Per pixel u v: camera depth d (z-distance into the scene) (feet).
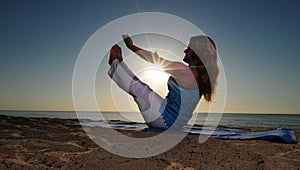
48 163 6.02
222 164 6.25
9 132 9.94
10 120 14.52
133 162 6.26
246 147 8.30
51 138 9.01
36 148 7.39
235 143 8.96
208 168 5.92
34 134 9.75
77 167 5.75
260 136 9.86
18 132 10.09
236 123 107.45
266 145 8.72
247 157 6.93
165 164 6.15
